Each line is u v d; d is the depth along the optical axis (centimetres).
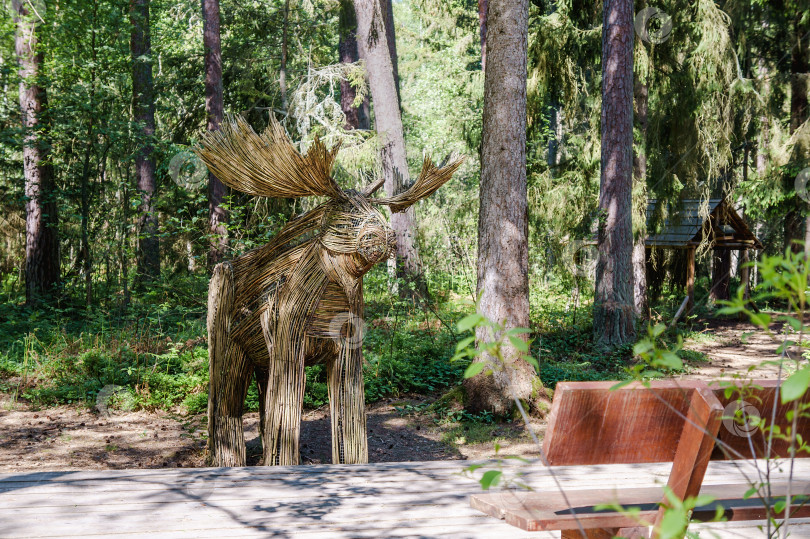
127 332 1052
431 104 2477
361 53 1861
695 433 237
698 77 1545
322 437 706
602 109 1352
